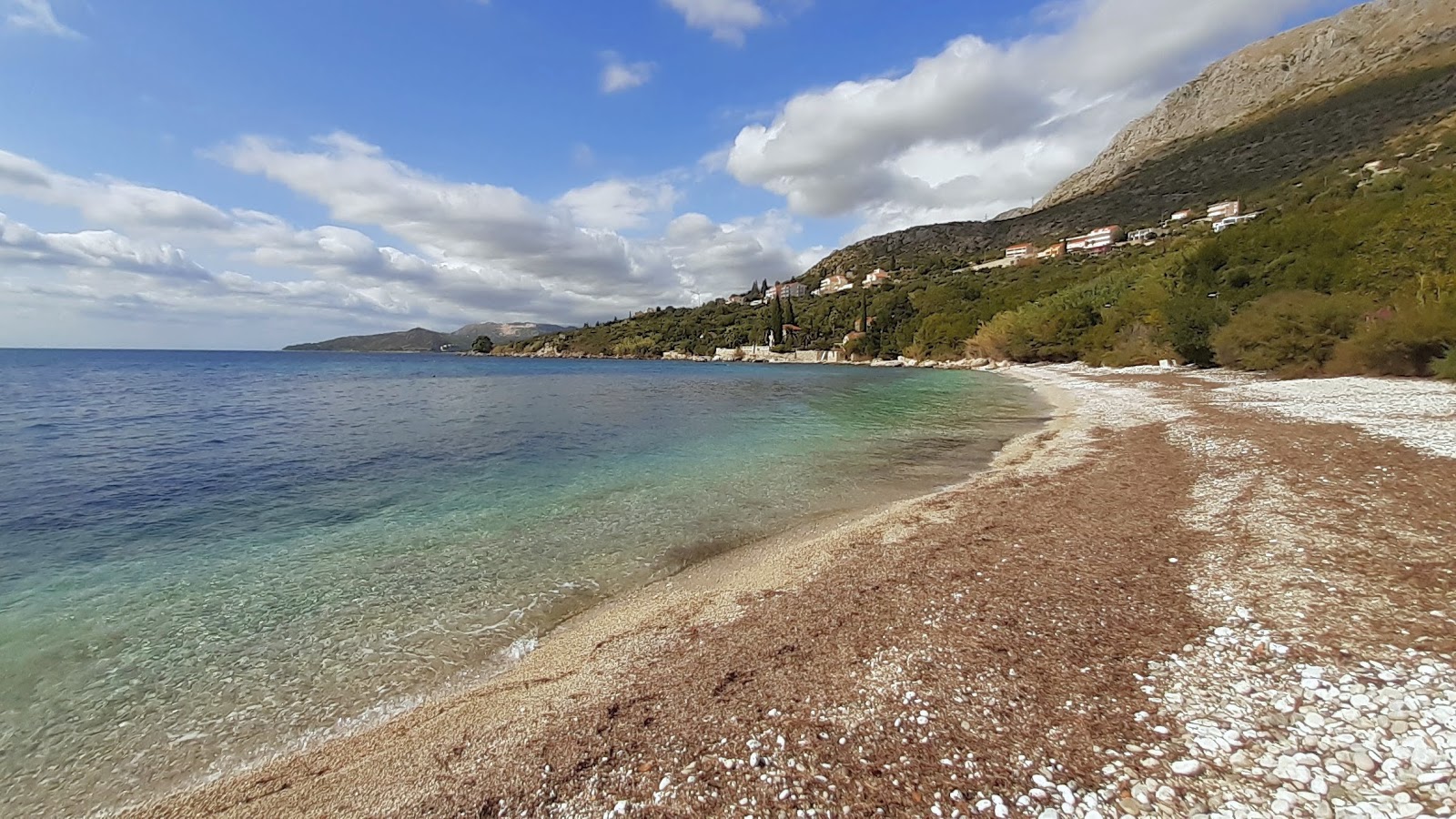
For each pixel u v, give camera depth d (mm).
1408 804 3088
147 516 11219
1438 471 9414
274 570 8625
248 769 4625
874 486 13039
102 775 4609
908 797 3588
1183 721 4055
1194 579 6473
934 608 6355
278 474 14578
